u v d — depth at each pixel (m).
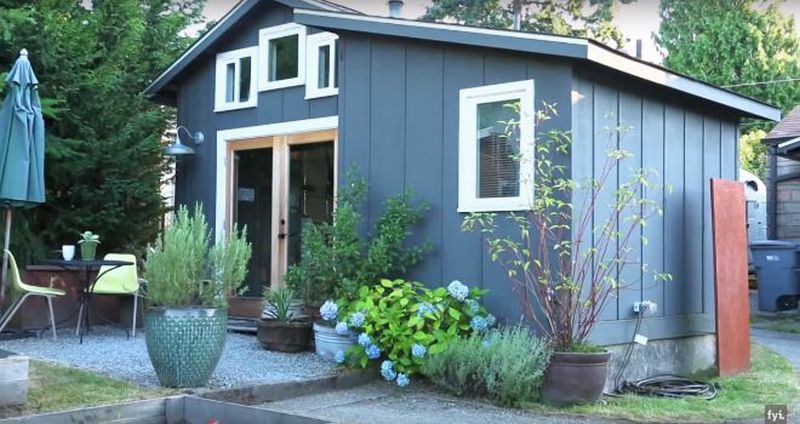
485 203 6.66
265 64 9.27
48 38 9.09
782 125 14.69
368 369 6.50
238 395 5.51
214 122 9.77
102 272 7.93
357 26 7.54
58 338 7.76
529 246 6.34
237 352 7.09
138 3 11.72
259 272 9.12
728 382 7.04
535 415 5.55
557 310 6.08
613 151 6.45
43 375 5.64
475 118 6.85
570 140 6.23
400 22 7.19
